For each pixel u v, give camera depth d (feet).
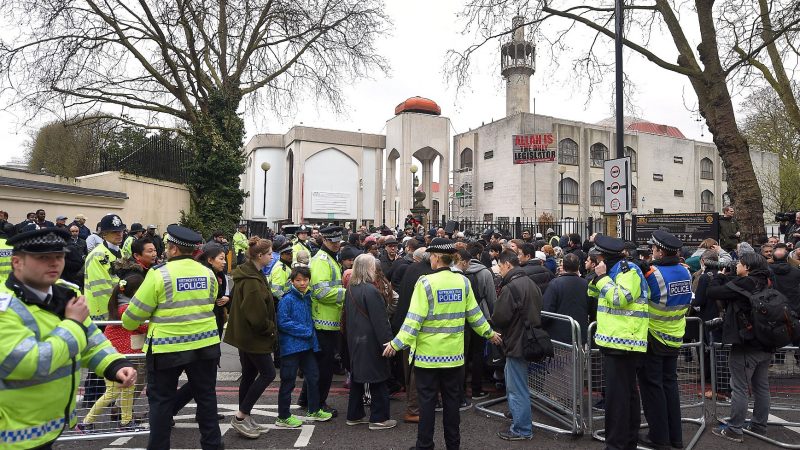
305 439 16.79
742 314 16.42
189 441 16.60
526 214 113.09
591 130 123.95
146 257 18.57
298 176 98.27
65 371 8.58
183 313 13.43
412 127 96.68
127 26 57.21
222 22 61.93
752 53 35.78
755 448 16.46
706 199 141.90
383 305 17.53
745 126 109.81
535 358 16.22
